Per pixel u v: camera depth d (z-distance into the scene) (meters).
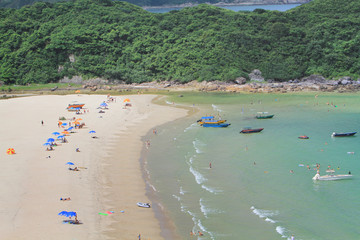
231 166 67.50
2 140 81.19
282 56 163.38
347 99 125.44
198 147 79.00
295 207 51.38
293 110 112.62
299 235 44.09
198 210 50.81
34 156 70.62
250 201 53.34
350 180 60.47
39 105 122.38
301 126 94.44
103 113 110.56
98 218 47.66
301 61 161.50
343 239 43.12
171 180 61.38
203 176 63.00
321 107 115.38
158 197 54.91
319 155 72.62
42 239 41.72
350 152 74.00
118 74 165.62
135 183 59.94
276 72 156.75
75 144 79.38
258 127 94.50
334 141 81.56
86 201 52.34
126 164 68.62
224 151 76.19
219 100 130.12
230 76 152.62
